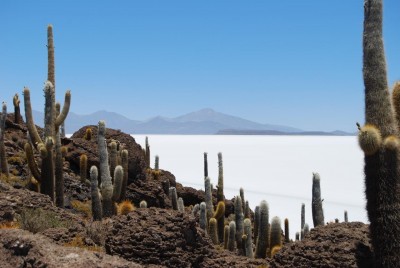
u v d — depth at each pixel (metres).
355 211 53.12
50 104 16.91
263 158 182.12
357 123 9.02
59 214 12.64
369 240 9.35
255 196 67.81
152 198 24.17
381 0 9.14
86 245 10.03
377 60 9.11
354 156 193.88
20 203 12.28
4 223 11.29
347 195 69.00
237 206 16.23
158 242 9.64
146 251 9.48
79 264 7.81
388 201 8.77
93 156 24.12
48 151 16.50
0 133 20.30
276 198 65.81
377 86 9.07
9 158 22.50
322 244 9.21
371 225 8.99
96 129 28.09
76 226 10.70
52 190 16.72
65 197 19.22
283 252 9.59
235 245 16.39
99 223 11.17
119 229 10.09
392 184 8.77
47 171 16.58
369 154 8.90
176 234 9.94
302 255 9.19
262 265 10.13
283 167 133.50
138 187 24.44
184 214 10.53
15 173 21.48
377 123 9.00
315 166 137.25
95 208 14.72
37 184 18.27
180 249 9.84
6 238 8.57
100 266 7.85
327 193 72.00
